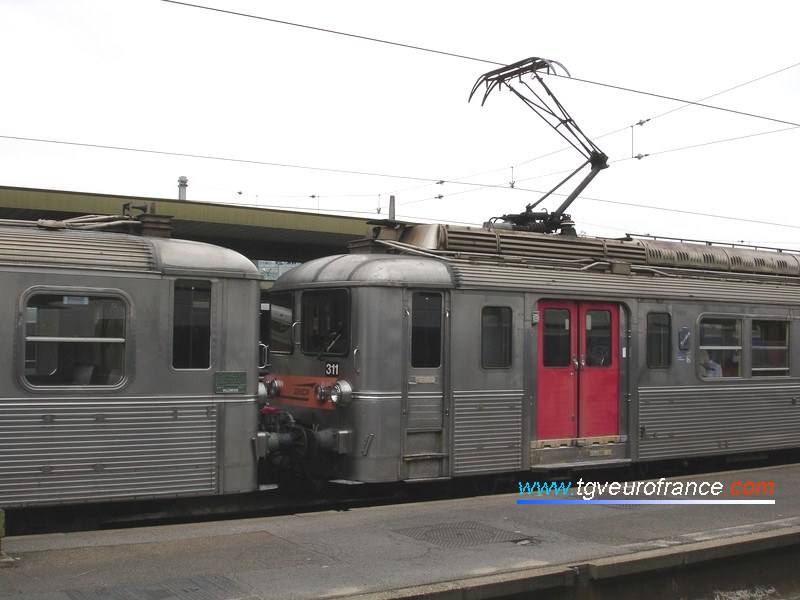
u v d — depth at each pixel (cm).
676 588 664
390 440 916
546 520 768
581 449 1055
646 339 1119
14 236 761
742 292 1229
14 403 729
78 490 751
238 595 531
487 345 984
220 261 838
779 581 726
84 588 538
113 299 782
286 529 716
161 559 609
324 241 2164
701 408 1167
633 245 1187
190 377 812
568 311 1058
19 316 736
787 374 1278
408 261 952
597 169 1219
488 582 566
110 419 769
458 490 1024
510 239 1071
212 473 818
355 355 925
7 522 753
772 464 1367
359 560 618
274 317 1097
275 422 1006
